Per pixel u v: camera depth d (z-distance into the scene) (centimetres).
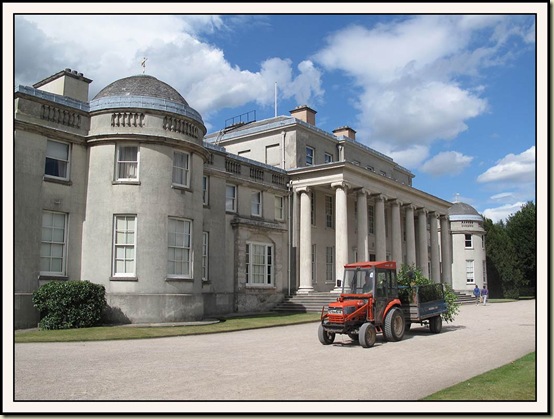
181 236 2116
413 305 1731
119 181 2003
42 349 1318
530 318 2453
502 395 797
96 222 2000
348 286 1653
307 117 3625
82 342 1476
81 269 1992
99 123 2055
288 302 2934
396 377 998
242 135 3575
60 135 1958
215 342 1534
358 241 3170
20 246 1795
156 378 965
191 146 2153
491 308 3291
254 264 2873
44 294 1766
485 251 5522
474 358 1251
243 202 2872
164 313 1972
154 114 2070
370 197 3484
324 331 1500
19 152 1828
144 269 1970
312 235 3319
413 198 3856
